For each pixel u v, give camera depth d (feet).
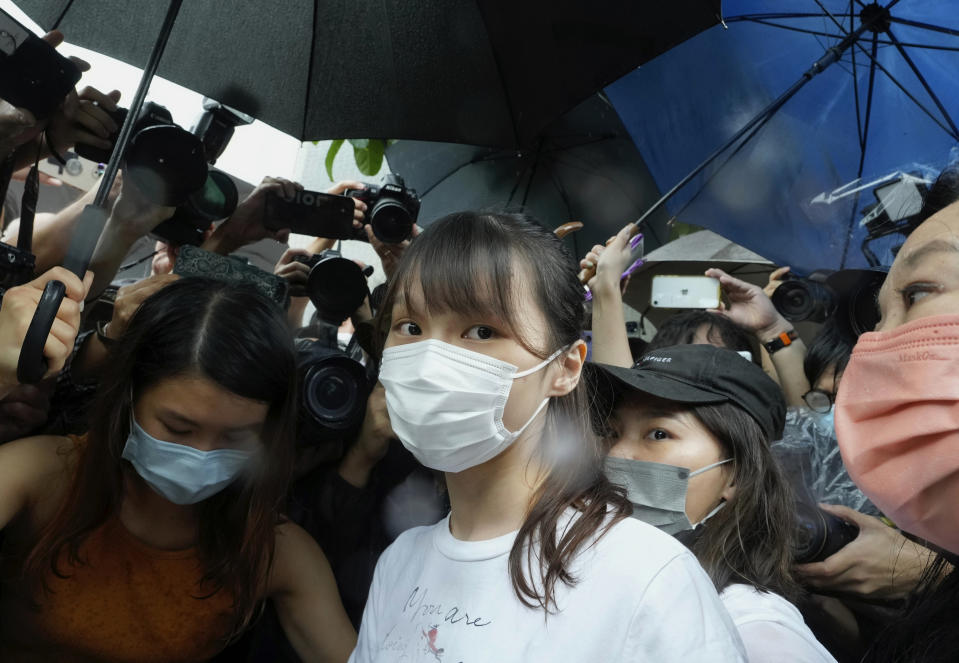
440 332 3.88
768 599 5.01
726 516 5.54
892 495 3.34
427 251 3.93
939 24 8.85
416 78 8.24
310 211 8.82
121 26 7.75
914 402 3.23
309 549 6.32
